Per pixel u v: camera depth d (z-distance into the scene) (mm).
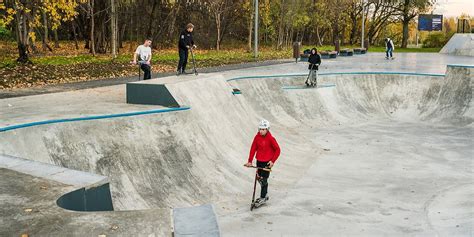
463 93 21484
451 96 21891
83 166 9875
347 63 31750
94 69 23812
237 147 14211
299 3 52625
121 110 12047
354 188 12367
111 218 4898
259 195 11523
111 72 22953
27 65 23828
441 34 62969
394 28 82938
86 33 42281
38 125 9742
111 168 10250
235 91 17812
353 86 23812
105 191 6055
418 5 59938
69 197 5562
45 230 4641
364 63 31734
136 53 15602
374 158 15602
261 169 10227
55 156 9633
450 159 15367
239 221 9734
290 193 11797
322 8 57281
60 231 4613
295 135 18344
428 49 55156
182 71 16234
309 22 58594
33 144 9445
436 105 22219
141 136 11367
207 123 13633
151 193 10320
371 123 21328
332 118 21312
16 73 20672
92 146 10320
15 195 5543
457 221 9719
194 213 4922
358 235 9062
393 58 35875
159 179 10789
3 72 20672
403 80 23750
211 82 15617
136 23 51750
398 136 18781
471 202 10984
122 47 47781
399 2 62188
